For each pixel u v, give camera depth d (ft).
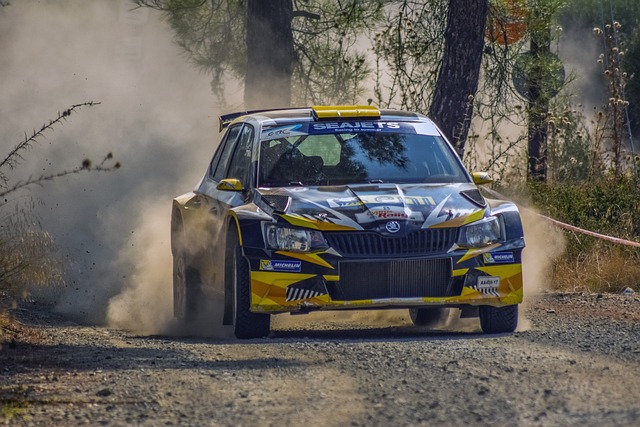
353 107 113.29
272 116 111.96
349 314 120.67
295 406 64.90
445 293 92.94
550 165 192.85
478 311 99.45
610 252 138.72
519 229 96.12
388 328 107.14
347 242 92.07
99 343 97.86
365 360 78.79
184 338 102.42
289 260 91.86
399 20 185.47
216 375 75.00
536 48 194.70
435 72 181.98
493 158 173.68
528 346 84.23
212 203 109.70
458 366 75.15
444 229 93.45
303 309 91.86
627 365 74.84
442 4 186.39
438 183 102.68
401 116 112.98
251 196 99.96
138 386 72.84
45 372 79.41
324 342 89.04
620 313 109.70
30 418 65.00
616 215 152.25
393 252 91.86
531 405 62.95
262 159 104.42
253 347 87.61
